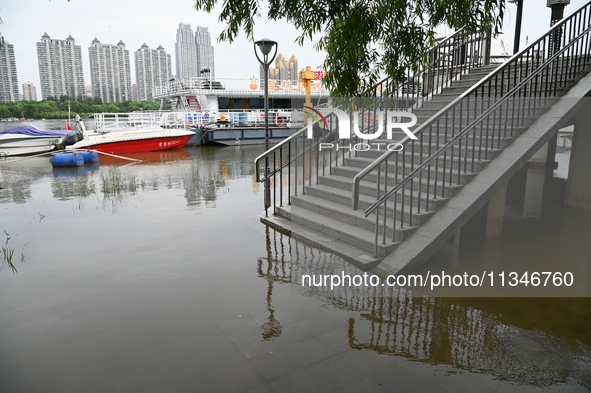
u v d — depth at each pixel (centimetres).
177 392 258
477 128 620
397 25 528
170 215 761
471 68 941
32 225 699
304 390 258
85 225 695
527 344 308
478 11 502
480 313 361
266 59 760
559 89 610
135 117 2617
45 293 417
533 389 255
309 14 500
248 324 346
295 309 373
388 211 530
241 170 1422
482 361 286
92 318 362
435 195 502
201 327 343
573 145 723
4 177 1306
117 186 1102
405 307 374
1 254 545
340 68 522
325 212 614
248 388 261
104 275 464
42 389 264
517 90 555
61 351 309
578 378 266
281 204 730
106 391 261
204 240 597
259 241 588
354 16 488
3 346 317
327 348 307
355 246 514
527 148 520
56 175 1347
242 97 2841
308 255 516
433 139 629
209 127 2498
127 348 312
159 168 1502
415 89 958
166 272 471
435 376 270
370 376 271
